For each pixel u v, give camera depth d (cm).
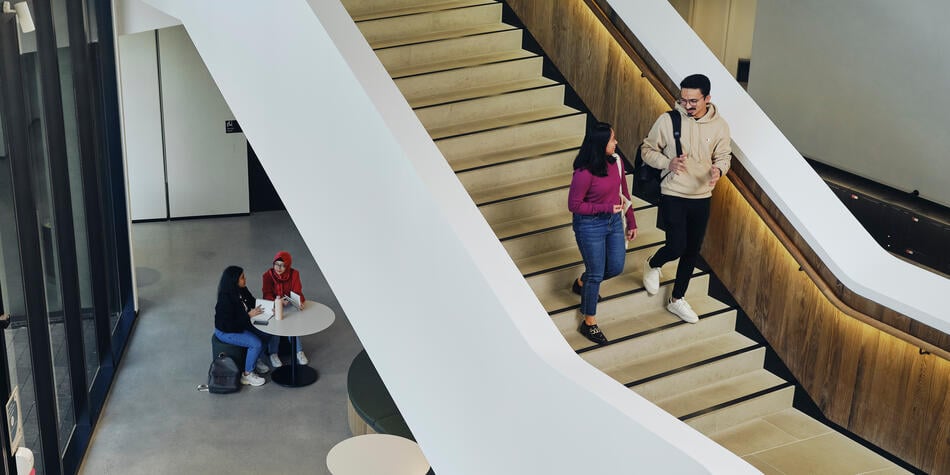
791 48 1196
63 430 845
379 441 807
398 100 489
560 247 643
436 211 454
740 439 590
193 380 1005
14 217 695
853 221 583
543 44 827
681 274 616
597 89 768
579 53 783
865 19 1080
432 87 725
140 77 1348
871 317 554
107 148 1056
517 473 449
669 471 373
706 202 589
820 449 584
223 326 984
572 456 415
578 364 420
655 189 592
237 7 606
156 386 991
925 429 551
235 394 984
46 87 794
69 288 854
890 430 572
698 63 645
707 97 568
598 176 549
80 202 923
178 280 1233
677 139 574
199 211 1441
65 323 849
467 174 650
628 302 621
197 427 923
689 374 597
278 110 580
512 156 682
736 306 664
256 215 1469
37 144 770
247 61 606
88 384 932
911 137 1041
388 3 788
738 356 619
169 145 1395
